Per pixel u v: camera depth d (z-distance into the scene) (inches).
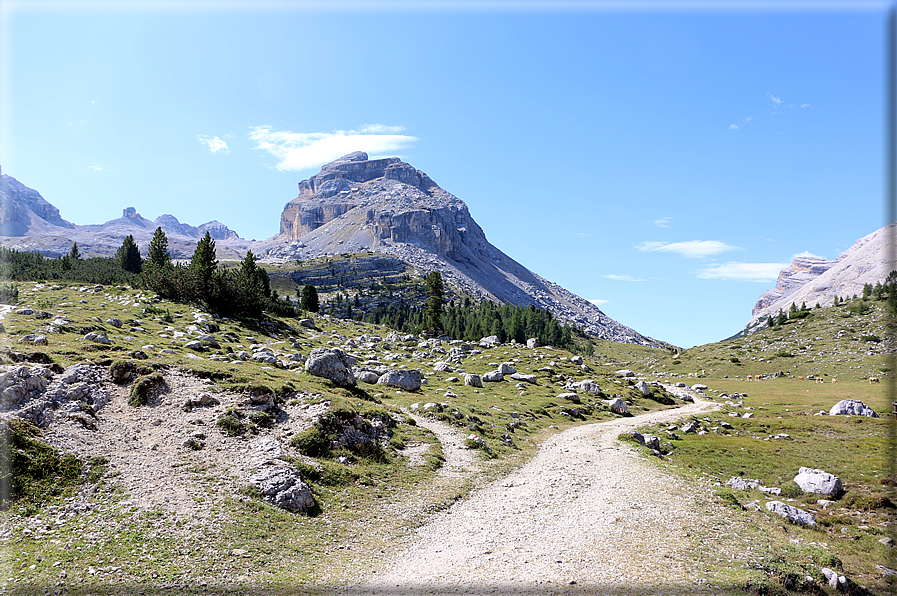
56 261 5039.4
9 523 797.9
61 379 1186.0
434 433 1686.8
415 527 1026.7
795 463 1702.8
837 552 978.7
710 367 6151.6
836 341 5940.0
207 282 3577.8
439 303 6141.7
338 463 1241.4
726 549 908.6
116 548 783.7
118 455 1030.4
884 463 1625.2
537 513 1111.0
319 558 845.2
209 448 1130.7
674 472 1492.4
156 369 1358.3
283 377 1675.7
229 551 820.6
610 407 2842.0
